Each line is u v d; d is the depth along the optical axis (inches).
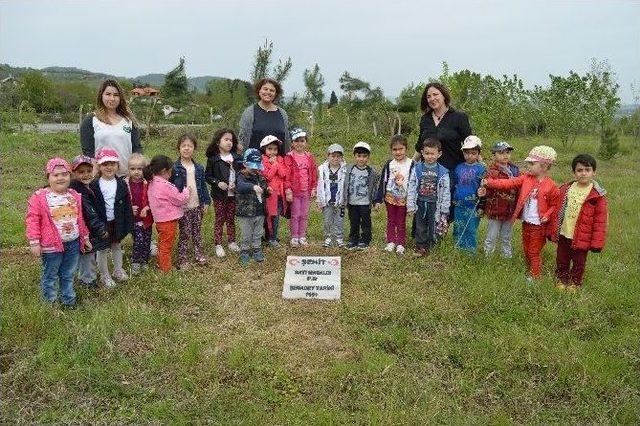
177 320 197.3
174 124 1109.7
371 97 961.5
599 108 788.6
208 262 259.0
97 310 196.9
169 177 242.7
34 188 442.6
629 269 259.8
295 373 167.5
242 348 175.9
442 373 171.5
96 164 236.4
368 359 173.0
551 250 286.5
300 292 224.7
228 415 147.6
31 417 145.7
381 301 215.6
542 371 172.6
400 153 268.4
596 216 225.6
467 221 266.8
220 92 966.4
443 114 272.5
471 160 262.5
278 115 283.4
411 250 274.1
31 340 177.9
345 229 336.2
